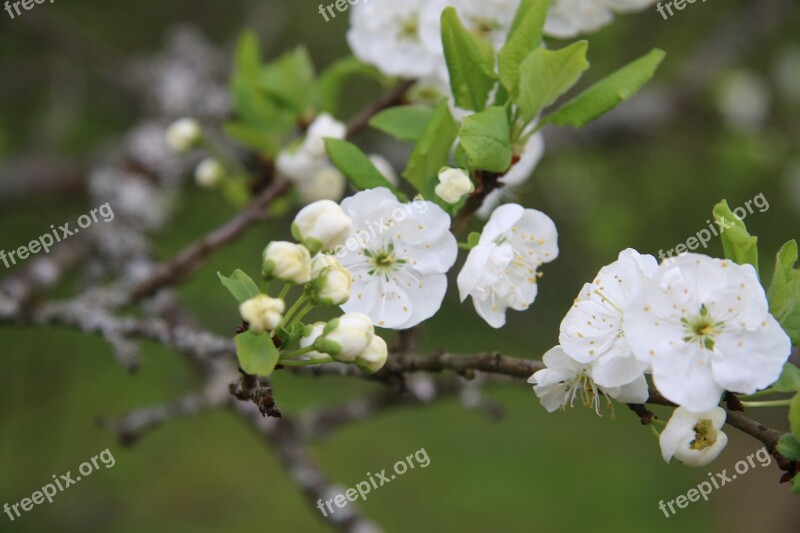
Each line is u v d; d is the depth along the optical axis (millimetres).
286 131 4086
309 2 7129
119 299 3951
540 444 8133
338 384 7281
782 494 9156
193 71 6184
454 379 4176
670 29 7211
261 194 4090
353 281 2547
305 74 3895
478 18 3275
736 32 7340
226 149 5734
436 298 2541
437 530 7258
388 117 2969
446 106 2697
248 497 7242
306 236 2375
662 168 7246
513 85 2709
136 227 5188
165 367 6781
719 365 2170
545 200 7430
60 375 6078
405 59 3523
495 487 7715
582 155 7195
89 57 6262
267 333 2248
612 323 2316
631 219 6941
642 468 8156
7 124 6695
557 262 7328
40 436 6004
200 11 7352
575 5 3428
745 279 2199
